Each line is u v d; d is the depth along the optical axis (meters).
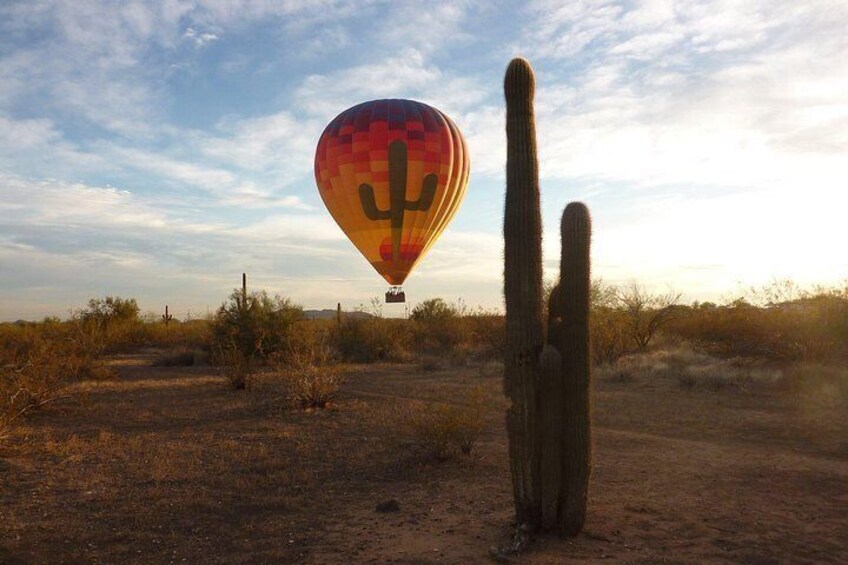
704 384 18.78
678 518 7.46
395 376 22.88
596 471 9.73
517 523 7.02
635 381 20.33
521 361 6.85
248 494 8.59
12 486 8.91
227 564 6.27
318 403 15.79
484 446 11.46
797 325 22.12
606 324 26.77
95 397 17.80
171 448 11.30
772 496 8.39
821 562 6.25
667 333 31.55
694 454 10.84
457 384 20.22
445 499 8.34
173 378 22.80
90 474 9.57
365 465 10.12
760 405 15.48
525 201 6.90
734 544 6.67
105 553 6.55
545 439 6.79
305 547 6.70
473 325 36.06
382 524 7.40
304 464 10.20
